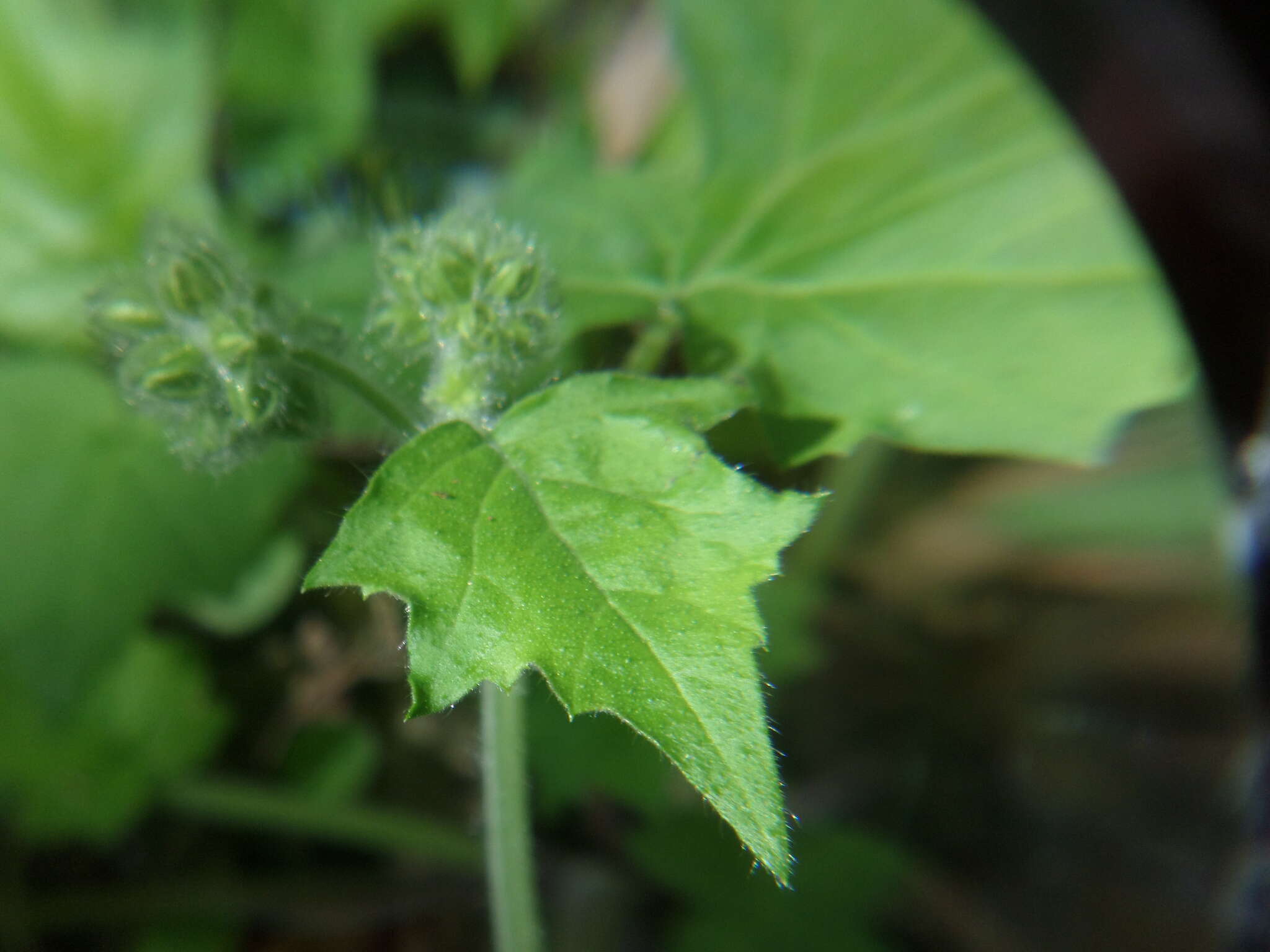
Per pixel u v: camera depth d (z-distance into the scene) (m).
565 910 0.23
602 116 0.27
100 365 0.22
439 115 0.26
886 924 0.23
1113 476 0.25
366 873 0.23
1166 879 0.23
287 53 0.25
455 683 0.13
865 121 0.19
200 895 0.23
